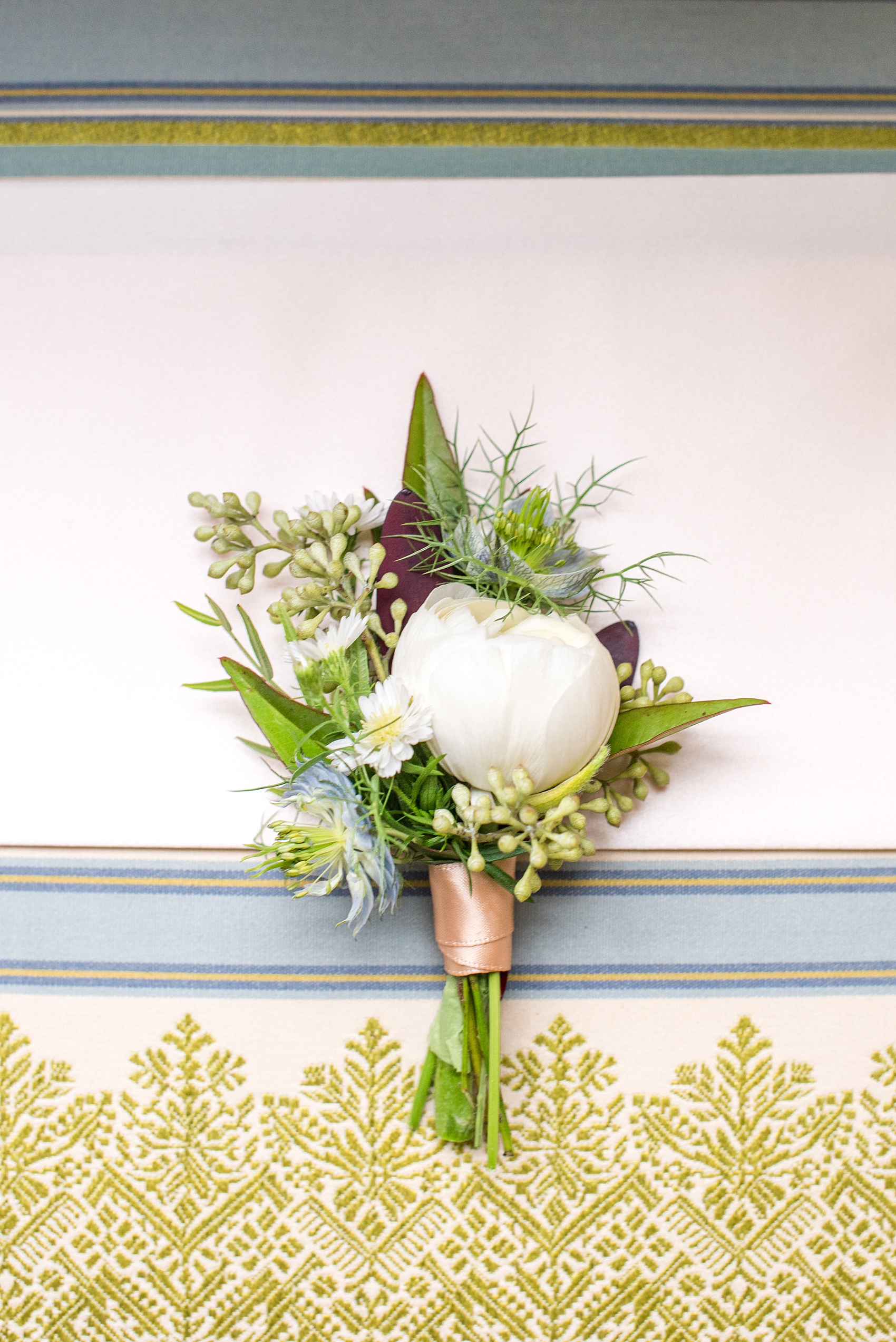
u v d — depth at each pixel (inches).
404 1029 32.6
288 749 28.6
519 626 27.6
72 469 35.5
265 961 33.0
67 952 33.1
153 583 35.0
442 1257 31.7
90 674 34.5
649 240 37.2
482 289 36.6
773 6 39.8
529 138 38.5
